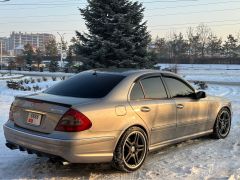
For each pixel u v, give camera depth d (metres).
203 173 5.95
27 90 21.67
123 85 6.15
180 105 6.93
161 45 94.50
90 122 5.45
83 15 27.25
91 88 6.13
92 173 5.92
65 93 6.16
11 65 69.19
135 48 27.12
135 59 26.81
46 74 50.78
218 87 27.30
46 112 5.59
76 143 5.31
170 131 6.75
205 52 99.44
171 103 6.73
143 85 6.44
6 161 6.51
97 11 26.95
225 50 99.12
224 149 7.41
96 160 5.57
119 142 5.79
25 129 5.80
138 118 6.07
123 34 26.53
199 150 7.31
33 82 28.84
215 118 7.99
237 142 7.99
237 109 13.77
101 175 5.84
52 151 5.38
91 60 26.34
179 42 92.44
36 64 80.44
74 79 6.62
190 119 7.21
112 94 5.95
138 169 6.11
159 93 6.67
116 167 5.86
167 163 6.48
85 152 5.43
